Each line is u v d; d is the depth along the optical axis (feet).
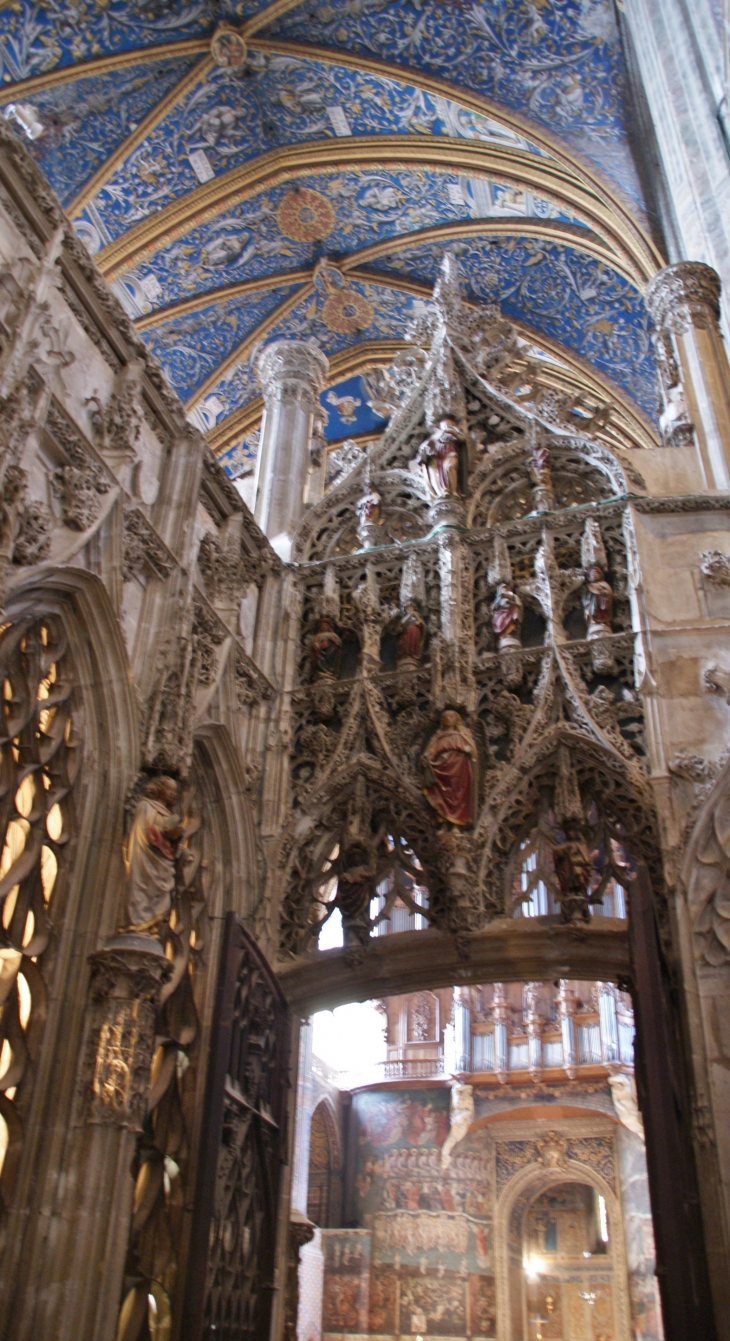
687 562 40.88
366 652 43.34
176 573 35.78
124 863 30.14
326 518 49.14
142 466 36.11
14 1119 26.35
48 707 30.22
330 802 41.01
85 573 30.86
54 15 58.65
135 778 31.58
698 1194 30.14
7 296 28.68
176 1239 31.60
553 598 41.73
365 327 81.61
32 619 29.94
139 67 63.21
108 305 33.86
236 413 81.76
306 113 69.46
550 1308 100.48
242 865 39.11
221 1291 31.96
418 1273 98.89
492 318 52.06
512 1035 101.30
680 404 45.88
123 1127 27.37
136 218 70.18
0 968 26.99
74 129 64.34
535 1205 106.42
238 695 40.86
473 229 73.20
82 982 28.86
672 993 33.58
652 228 62.18
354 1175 105.40
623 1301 93.35
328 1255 101.55
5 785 27.89
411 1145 104.32
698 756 36.17
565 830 37.45
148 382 36.37
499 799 38.27
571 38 60.54
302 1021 42.45
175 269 73.67
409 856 39.50
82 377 32.91
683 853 34.65
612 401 75.82
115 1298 26.18
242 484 59.52
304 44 65.10
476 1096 101.55
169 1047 33.42
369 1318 98.12
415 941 38.63
